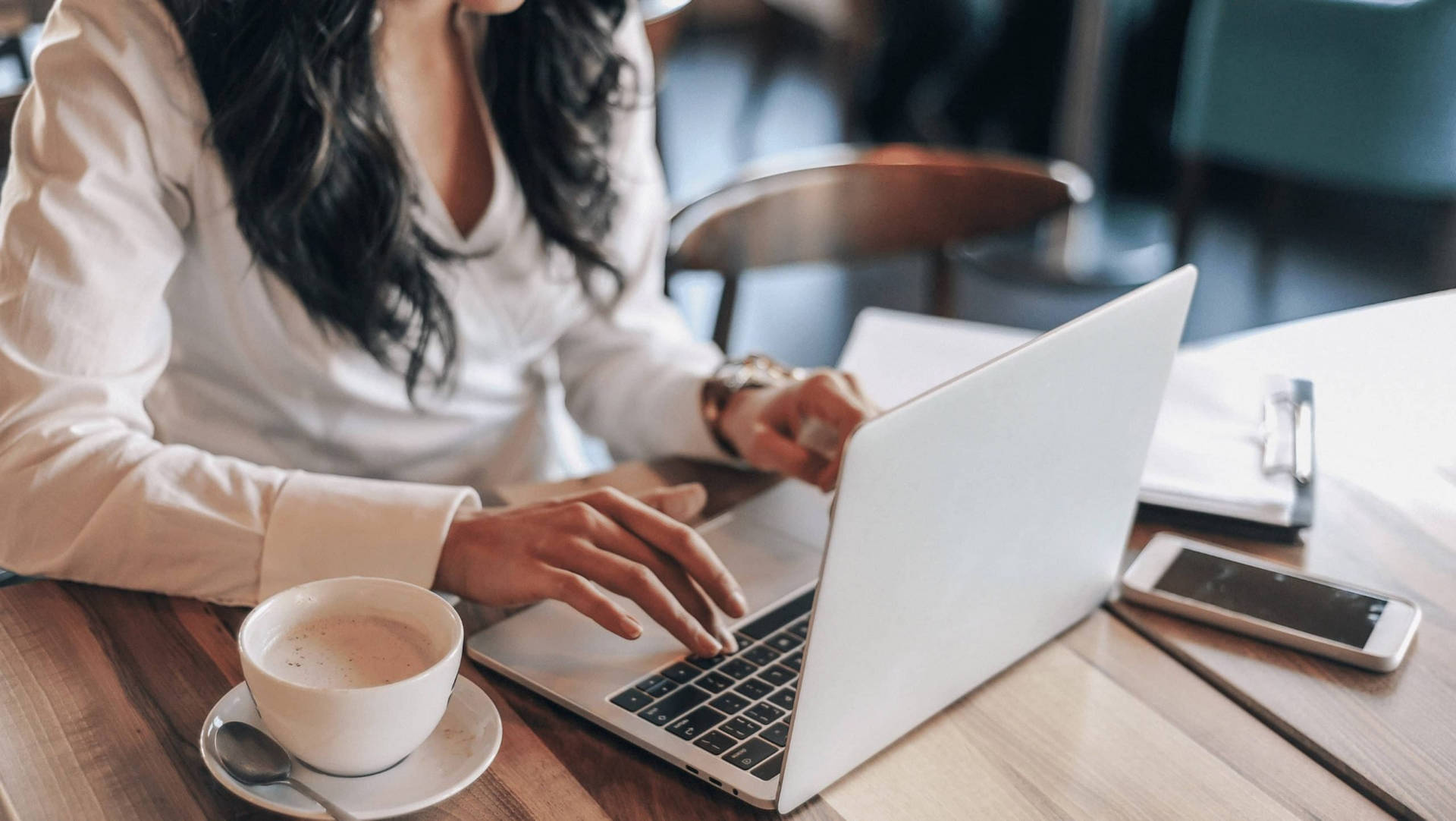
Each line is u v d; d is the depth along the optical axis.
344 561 0.82
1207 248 3.63
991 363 0.64
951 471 0.63
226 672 0.75
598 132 1.22
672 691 0.74
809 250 1.71
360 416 1.18
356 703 0.58
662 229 1.36
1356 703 0.78
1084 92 3.57
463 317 1.18
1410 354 1.27
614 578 0.79
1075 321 0.69
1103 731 0.75
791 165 1.69
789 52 5.23
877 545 0.61
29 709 0.70
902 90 4.74
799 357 3.19
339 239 1.04
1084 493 0.78
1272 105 3.04
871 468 0.58
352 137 1.01
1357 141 2.93
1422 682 0.81
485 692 0.74
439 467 1.25
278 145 0.98
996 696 0.78
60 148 0.91
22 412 0.86
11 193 0.92
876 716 0.69
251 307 1.08
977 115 4.65
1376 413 1.16
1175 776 0.71
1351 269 3.49
